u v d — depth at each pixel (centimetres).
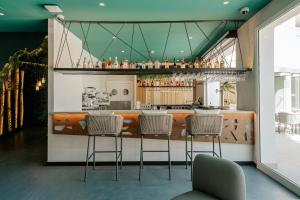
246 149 437
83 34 543
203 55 737
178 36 565
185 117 414
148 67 480
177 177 367
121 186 331
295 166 419
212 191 195
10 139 663
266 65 412
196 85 958
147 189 320
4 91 691
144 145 436
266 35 413
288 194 301
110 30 517
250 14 425
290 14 335
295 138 691
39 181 351
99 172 394
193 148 436
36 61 632
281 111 804
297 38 668
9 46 598
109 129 354
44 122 762
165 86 973
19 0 366
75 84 550
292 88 809
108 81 1055
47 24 480
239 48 488
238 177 176
